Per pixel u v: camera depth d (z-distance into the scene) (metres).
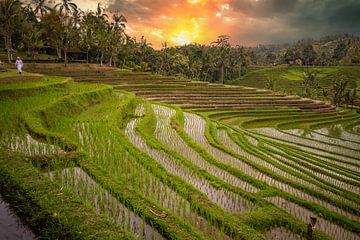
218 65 105.38
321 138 34.34
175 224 7.08
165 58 90.69
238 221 8.05
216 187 11.03
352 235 9.45
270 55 174.88
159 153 14.55
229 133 24.66
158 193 9.29
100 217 6.44
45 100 19.98
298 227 8.59
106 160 11.66
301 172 16.94
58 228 5.96
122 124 20.86
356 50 142.12
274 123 41.38
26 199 6.91
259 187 12.22
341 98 73.25
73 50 71.62
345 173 18.33
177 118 26.44
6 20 48.47
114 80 53.31
